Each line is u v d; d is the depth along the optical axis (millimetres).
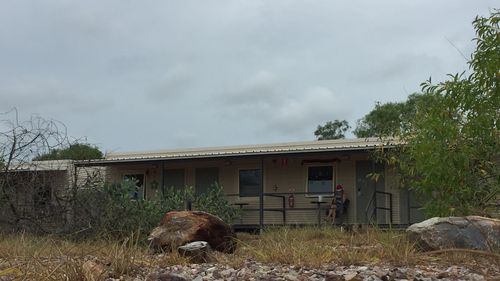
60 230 10305
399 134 8797
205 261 7141
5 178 11383
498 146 7113
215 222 8750
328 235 10289
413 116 8438
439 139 7340
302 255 6738
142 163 20438
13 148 11570
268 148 19312
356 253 6707
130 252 6516
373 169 17141
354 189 18641
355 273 5211
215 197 15766
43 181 11430
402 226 16406
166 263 6797
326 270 5930
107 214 10578
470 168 7453
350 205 18609
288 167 19688
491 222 6574
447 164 7258
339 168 18953
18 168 11617
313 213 19062
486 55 6797
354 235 9430
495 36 6824
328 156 18406
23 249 7480
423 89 7496
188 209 14297
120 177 21438
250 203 19953
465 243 6465
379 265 6145
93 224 10273
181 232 8492
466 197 7504
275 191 19734
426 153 7480
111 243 8445
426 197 9094
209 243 8570
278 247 7203
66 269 5371
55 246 7551
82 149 12180
